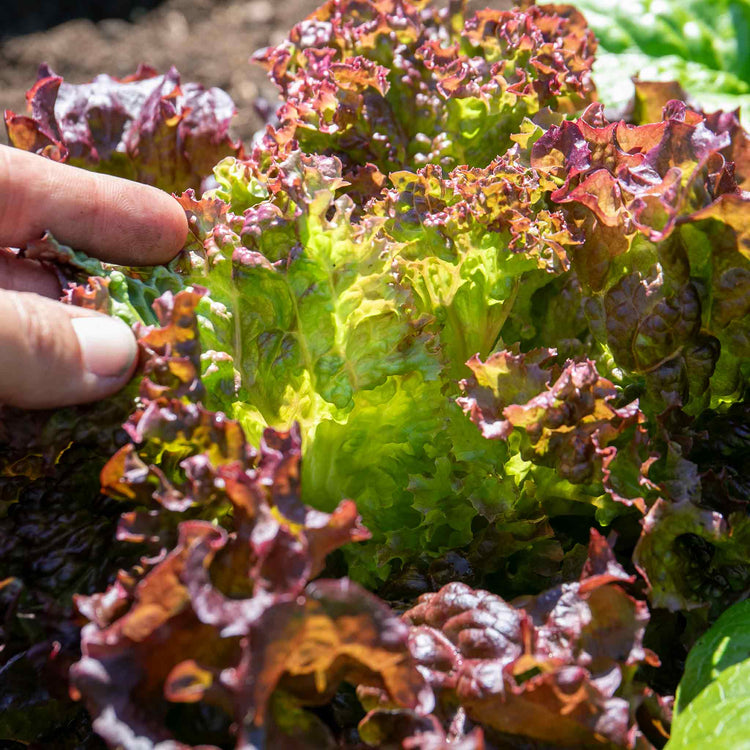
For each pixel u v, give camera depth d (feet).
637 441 0.74
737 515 0.75
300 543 0.62
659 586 0.72
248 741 0.58
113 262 0.84
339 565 0.82
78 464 0.76
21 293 0.70
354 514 0.64
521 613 0.66
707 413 0.84
